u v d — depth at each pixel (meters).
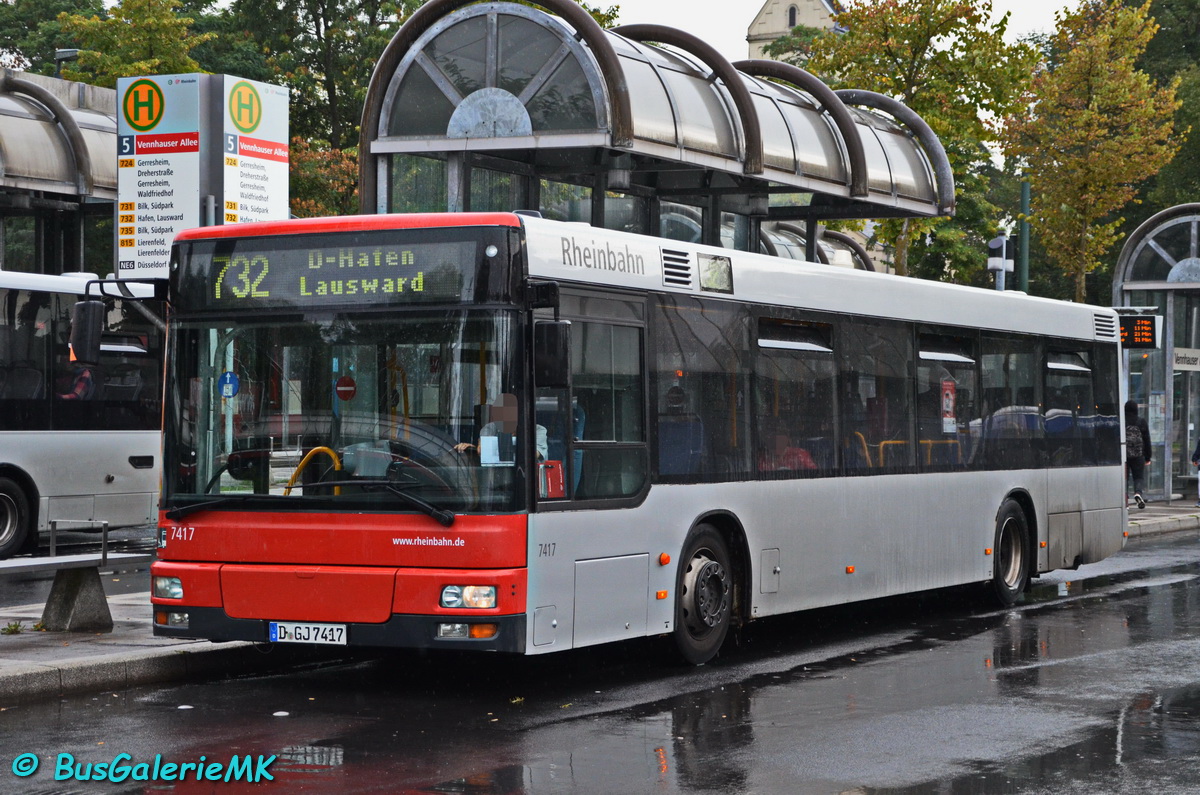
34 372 19.06
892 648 12.53
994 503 15.38
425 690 10.30
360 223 9.91
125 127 15.36
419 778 7.59
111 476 19.94
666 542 10.90
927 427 14.31
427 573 9.39
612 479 10.38
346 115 56.69
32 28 60.06
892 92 25.80
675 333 11.12
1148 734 8.79
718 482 11.48
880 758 8.10
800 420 12.52
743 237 21.91
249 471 9.97
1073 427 17.02
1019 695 10.14
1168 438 31.84
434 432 9.57
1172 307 32.03
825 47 26.48
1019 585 15.87
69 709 9.45
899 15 25.30
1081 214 31.72
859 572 13.21
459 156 17.11
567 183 18.83
